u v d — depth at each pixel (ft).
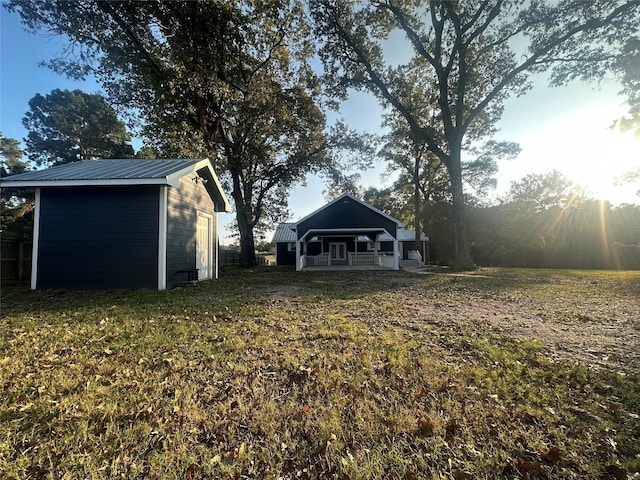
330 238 79.97
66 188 26.58
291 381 8.55
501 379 8.67
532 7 44.78
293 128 66.39
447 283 32.60
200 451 5.70
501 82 50.57
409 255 95.09
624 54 42.50
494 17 47.03
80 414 6.69
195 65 42.06
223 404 7.30
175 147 46.88
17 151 99.81
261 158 65.82
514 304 20.11
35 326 13.94
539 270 54.75
